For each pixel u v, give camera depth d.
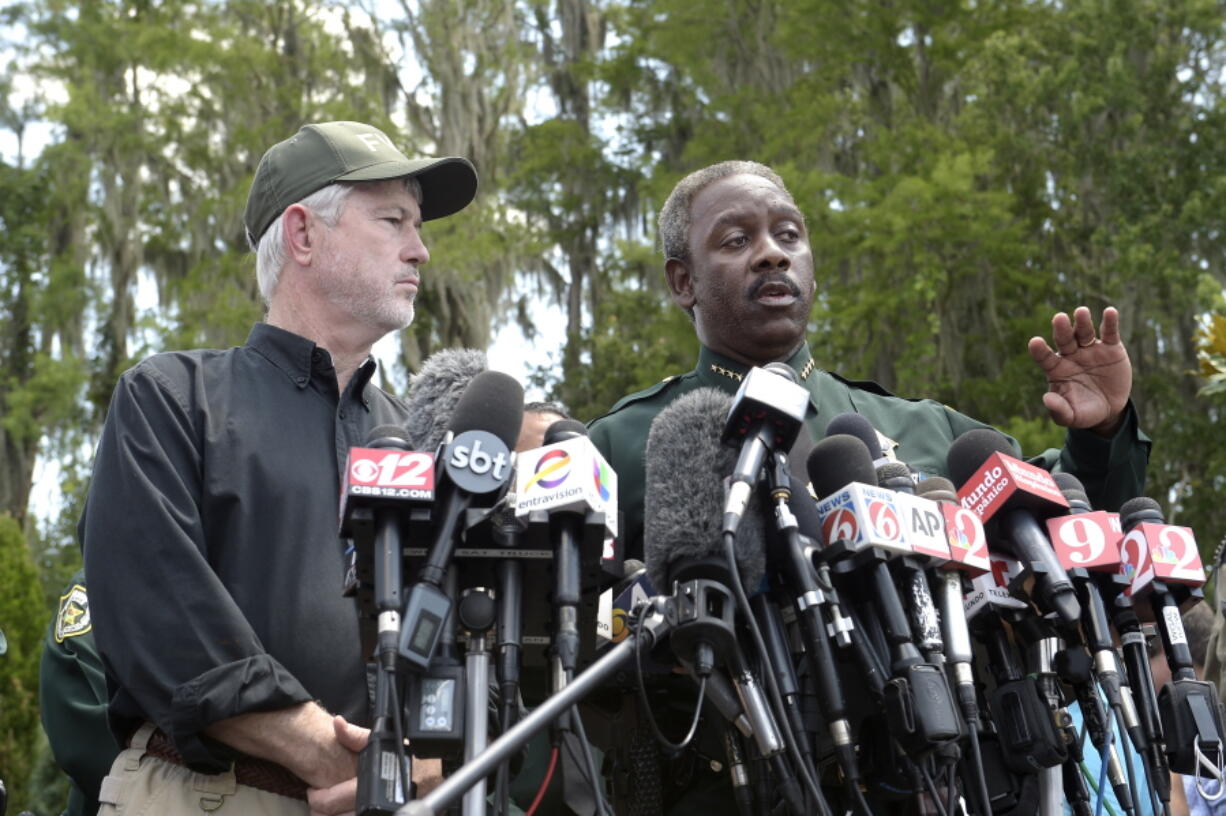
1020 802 2.79
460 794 2.23
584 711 3.11
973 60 23.44
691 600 2.52
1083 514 2.95
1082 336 3.37
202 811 2.95
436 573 2.47
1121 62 22.03
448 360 2.91
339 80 30.81
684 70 27.58
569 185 29.30
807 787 2.51
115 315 29.30
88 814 4.46
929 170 22.09
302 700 2.88
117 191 29.41
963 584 2.88
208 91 30.50
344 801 2.83
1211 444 20.67
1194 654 4.78
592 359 27.08
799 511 2.75
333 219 3.49
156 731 3.04
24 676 13.43
